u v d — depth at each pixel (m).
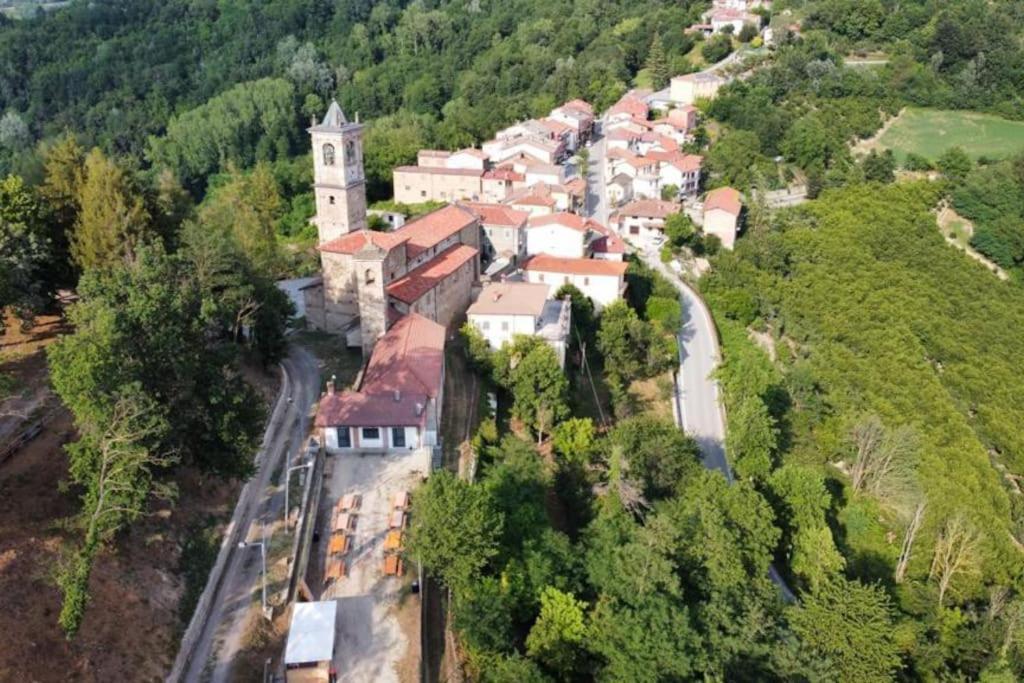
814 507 70.38
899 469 81.25
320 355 80.94
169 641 44.62
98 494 44.31
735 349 104.00
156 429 45.19
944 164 165.25
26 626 40.28
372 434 64.62
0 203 69.69
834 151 170.00
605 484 66.75
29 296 67.69
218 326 62.03
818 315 116.25
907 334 110.62
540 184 131.25
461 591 47.94
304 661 43.59
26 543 44.28
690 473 70.56
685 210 145.75
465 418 71.50
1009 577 74.75
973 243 149.88
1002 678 56.09
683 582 54.94
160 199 86.44
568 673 46.91
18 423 55.28
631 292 104.81
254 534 54.22
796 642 51.69
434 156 150.25
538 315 80.75
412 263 86.12
